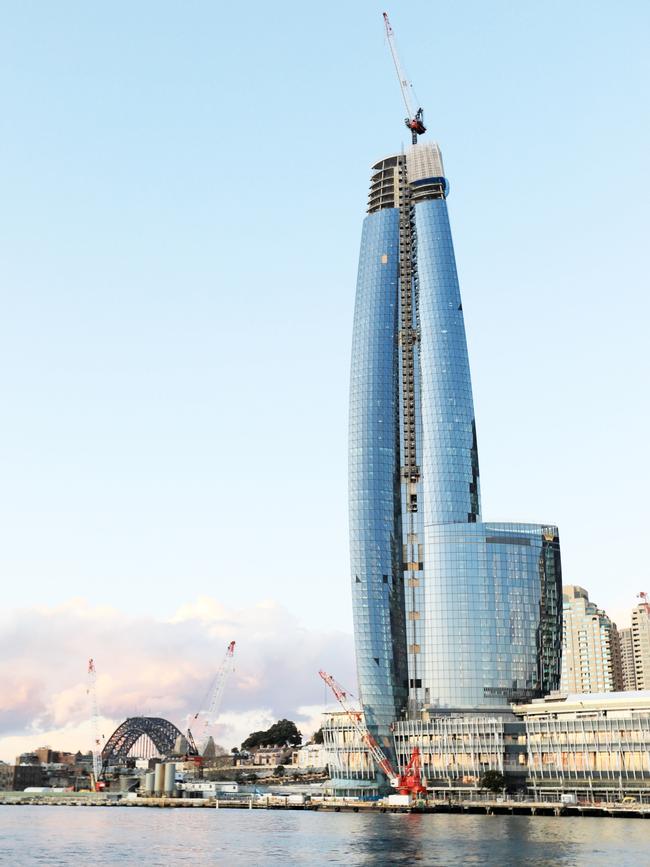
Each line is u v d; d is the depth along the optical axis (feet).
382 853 586.04
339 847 633.61
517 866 506.07
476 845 615.98
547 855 552.82
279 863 556.10
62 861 590.14
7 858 610.24
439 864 523.70
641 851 568.82
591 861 522.47
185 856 608.60
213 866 552.00
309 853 603.67
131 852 640.17
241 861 572.51
